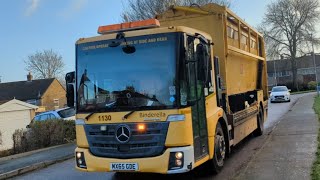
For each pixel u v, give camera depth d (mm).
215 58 8766
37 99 64312
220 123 9055
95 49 7543
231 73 10430
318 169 7992
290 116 20875
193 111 7246
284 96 38656
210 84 8266
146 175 9023
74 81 7781
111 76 7316
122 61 7297
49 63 95750
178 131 6805
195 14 9930
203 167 8422
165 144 6824
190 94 7113
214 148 8312
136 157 6941
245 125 11570
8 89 67500
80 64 7629
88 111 7375
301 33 75750
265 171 8281
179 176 8656
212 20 9734
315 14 75312
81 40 7703
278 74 96875
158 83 6992
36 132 16562
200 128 7555
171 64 6980
